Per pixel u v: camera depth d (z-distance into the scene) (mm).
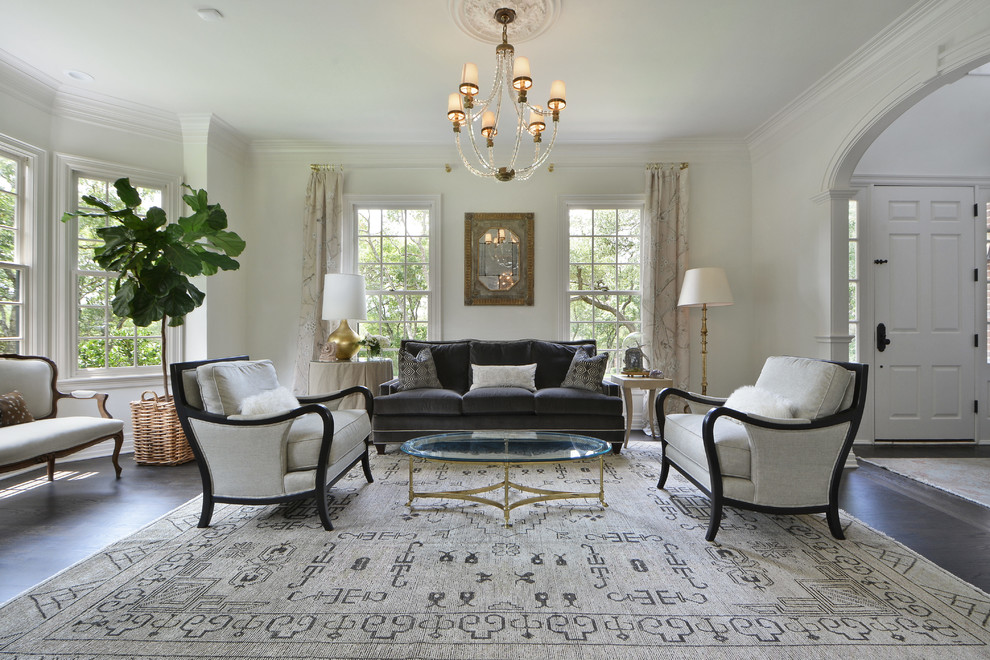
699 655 1471
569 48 3242
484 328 5031
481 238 4992
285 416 2395
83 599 1773
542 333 5023
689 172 4988
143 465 3600
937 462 3666
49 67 3514
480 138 4871
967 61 2652
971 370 4215
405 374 4156
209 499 2459
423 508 2699
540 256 5020
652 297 4836
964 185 4219
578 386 4074
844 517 2611
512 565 2033
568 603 1749
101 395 3387
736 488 2297
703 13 2867
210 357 4453
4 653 1469
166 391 3648
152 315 3395
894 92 3135
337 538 2307
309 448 2459
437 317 5008
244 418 2420
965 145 4215
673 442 2877
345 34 3088
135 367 4242
